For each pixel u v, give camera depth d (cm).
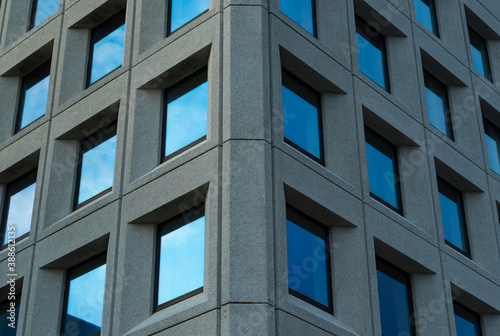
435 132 2412
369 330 1784
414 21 2598
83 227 1970
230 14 1909
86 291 1959
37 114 2472
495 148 2830
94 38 2417
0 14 2828
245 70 1819
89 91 2209
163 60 2025
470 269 2261
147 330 1669
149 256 1820
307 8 2188
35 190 2202
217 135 1761
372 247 1916
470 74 2758
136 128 1994
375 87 2227
